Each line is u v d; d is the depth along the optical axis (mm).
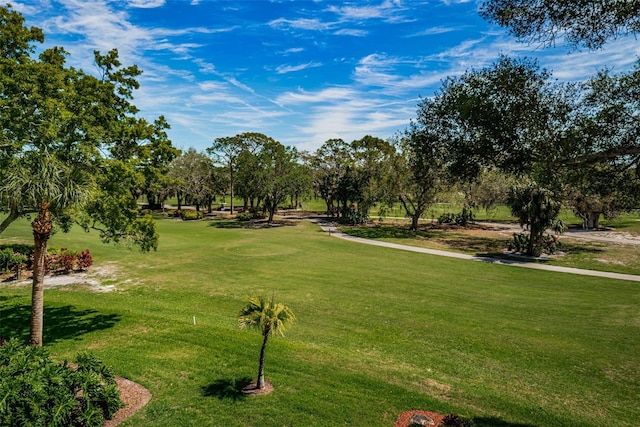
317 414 9242
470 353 13891
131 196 16734
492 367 12820
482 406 10055
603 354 13891
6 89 12000
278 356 12312
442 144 7484
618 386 11695
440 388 10961
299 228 53562
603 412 10219
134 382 10539
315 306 18844
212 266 27062
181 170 70375
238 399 9750
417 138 7625
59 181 10906
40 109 12117
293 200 98875
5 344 9680
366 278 24875
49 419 7797
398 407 9711
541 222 33719
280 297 20219
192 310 18000
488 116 6574
